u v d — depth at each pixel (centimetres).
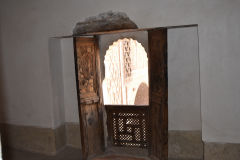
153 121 411
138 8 362
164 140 370
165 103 361
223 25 327
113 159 434
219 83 337
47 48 436
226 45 329
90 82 430
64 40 474
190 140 411
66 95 486
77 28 404
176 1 343
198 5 334
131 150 461
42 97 453
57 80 464
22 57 459
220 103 339
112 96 662
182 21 342
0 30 470
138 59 796
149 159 429
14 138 489
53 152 456
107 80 643
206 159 352
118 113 467
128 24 370
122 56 736
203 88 344
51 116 450
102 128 457
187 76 404
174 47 405
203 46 338
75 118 484
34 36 443
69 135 491
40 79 450
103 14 384
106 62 641
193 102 404
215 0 327
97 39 444
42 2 427
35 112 462
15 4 450
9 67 473
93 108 439
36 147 470
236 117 335
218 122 343
